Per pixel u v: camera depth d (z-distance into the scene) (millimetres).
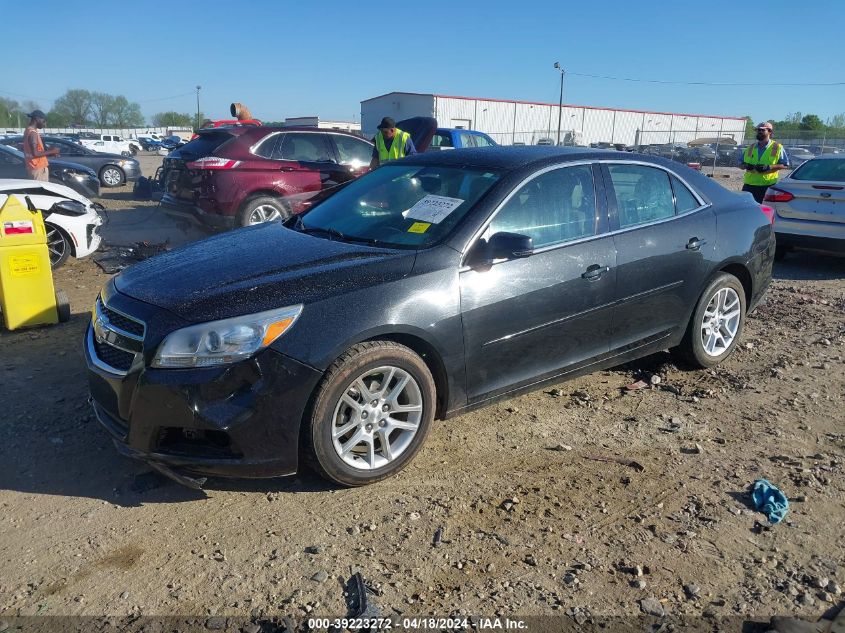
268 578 2854
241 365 3111
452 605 2719
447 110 39844
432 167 4473
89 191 14664
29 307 5789
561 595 2789
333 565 2938
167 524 3207
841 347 5844
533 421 4336
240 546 3055
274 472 3277
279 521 3238
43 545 3041
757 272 5305
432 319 3533
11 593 2750
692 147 36812
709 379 5062
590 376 5090
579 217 4223
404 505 3387
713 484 3631
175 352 3115
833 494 3555
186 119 113375
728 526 3266
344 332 3264
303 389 3203
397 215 4137
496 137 41500
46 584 2805
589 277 4137
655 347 4750
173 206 9367
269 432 3189
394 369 3463
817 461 3887
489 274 3758
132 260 8312
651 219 4609
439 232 3826
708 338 5109
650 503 3447
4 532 3123
